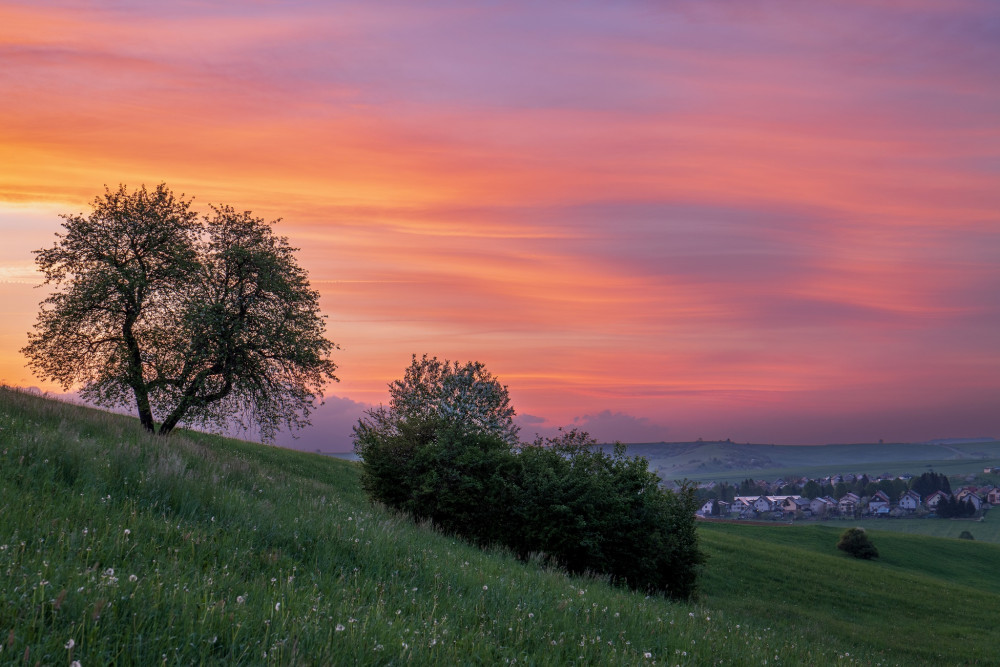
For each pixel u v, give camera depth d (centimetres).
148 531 764
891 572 5009
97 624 452
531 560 1848
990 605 4288
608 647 796
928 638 3256
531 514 2492
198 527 841
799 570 4456
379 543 1034
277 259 3341
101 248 3145
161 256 3161
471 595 893
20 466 896
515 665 646
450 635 663
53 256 3080
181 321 3094
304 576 773
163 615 509
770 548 5169
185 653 457
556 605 952
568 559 2483
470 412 3034
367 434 2747
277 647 482
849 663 1360
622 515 2530
